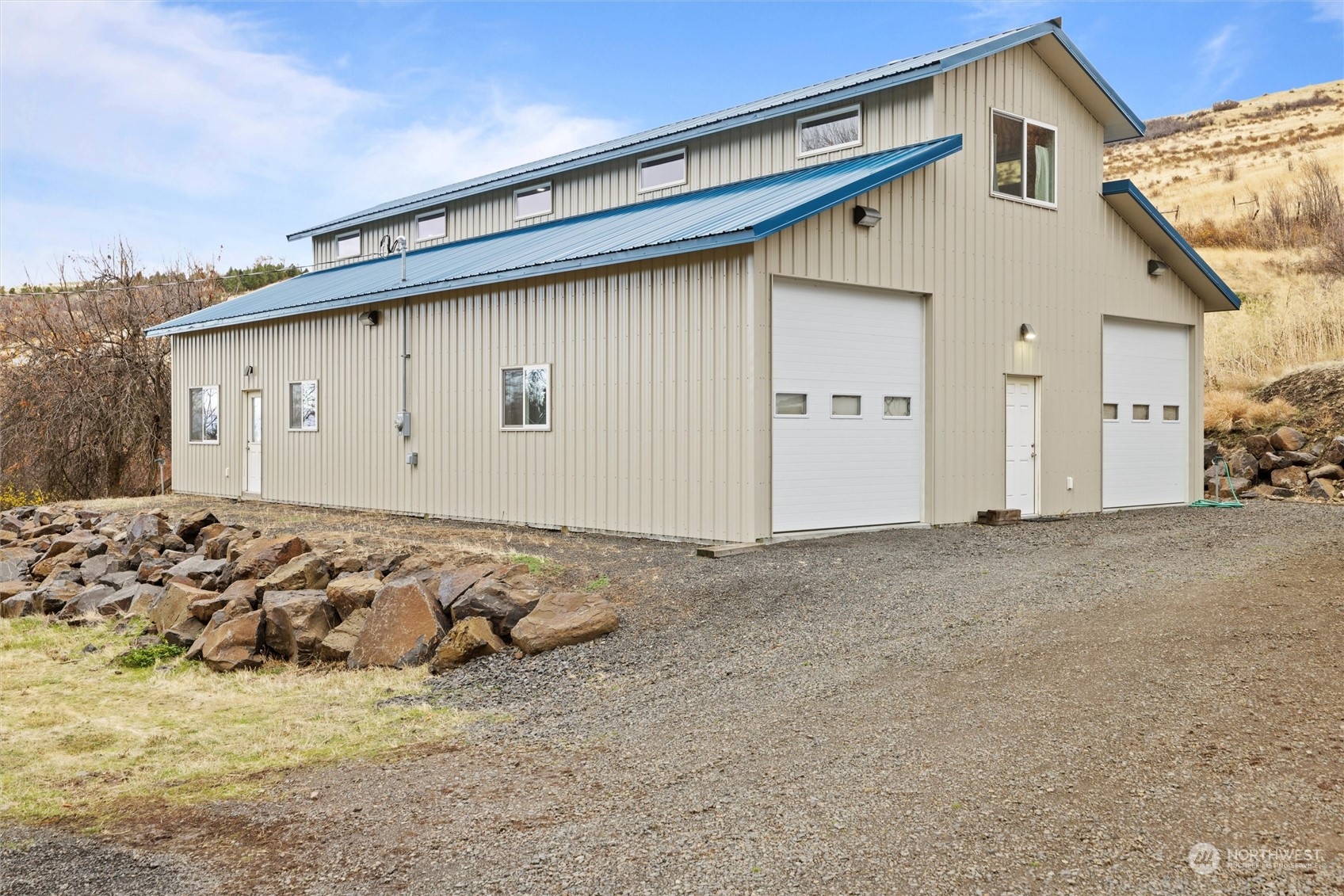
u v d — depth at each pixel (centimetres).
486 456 1490
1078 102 1548
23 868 421
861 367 1255
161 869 416
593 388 1316
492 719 634
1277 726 495
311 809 480
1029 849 383
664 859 397
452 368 1552
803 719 567
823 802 443
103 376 2852
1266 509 1598
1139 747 479
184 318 2233
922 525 1321
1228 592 810
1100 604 788
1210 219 3897
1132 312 1638
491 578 865
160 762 568
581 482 1334
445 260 1766
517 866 400
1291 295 2809
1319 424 1983
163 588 1053
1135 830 394
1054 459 1501
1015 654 656
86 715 681
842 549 1105
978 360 1388
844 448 1234
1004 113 1420
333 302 1734
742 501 1131
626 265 1270
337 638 838
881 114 1374
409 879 395
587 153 1828
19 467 2875
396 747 581
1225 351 2538
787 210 1101
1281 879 352
